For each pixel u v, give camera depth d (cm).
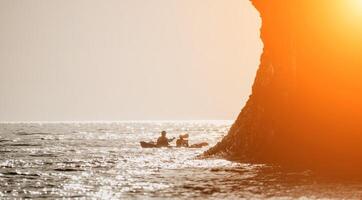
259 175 10456
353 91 12400
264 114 13250
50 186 9775
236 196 8056
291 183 9225
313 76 12875
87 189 9262
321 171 10719
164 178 10494
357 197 7700
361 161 11625
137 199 8025
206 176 10606
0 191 9219
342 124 12256
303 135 12512
